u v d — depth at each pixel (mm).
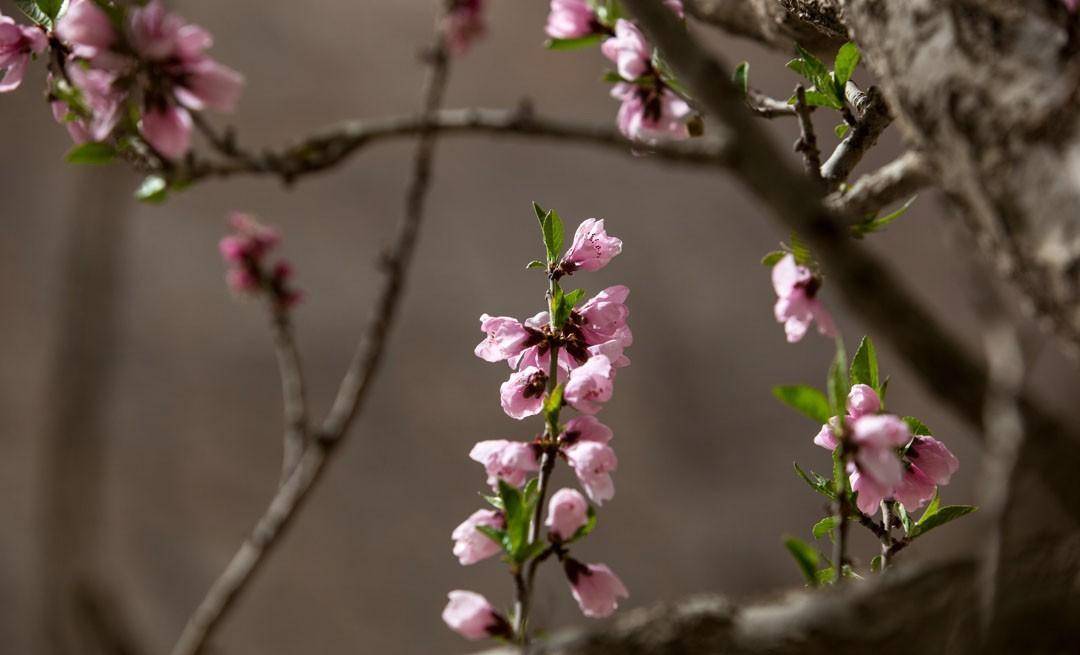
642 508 14070
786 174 2807
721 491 14414
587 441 2998
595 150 15773
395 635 13109
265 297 4066
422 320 14508
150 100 3031
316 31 15273
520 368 3029
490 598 13406
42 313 12336
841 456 2928
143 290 13430
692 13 3141
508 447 2998
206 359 13531
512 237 15203
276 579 12992
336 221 14711
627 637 2844
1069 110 2807
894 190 3006
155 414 13062
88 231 9297
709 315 15203
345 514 13438
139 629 12055
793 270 3025
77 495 5711
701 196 15820
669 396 14766
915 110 2848
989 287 2820
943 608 2816
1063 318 2805
